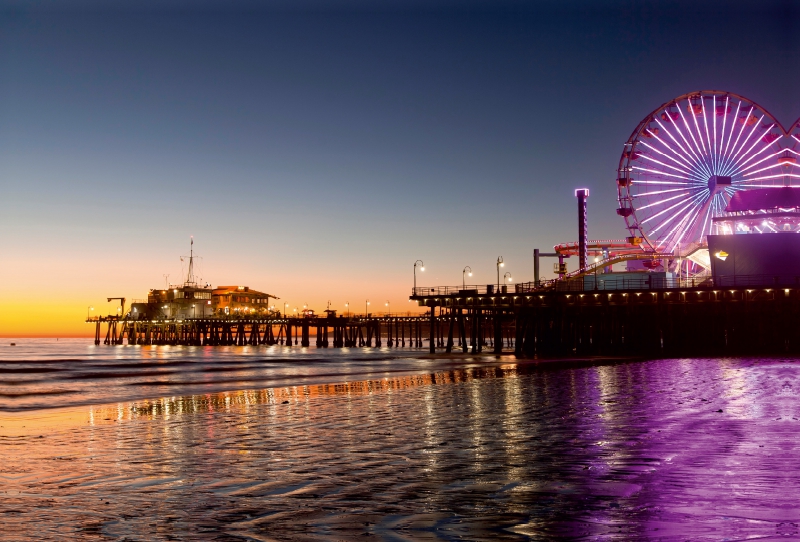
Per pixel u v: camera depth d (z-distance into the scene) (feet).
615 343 205.05
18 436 57.26
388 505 29.43
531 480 33.58
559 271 357.20
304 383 127.54
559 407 67.51
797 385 86.89
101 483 35.83
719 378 100.32
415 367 173.99
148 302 499.51
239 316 443.73
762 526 24.53
